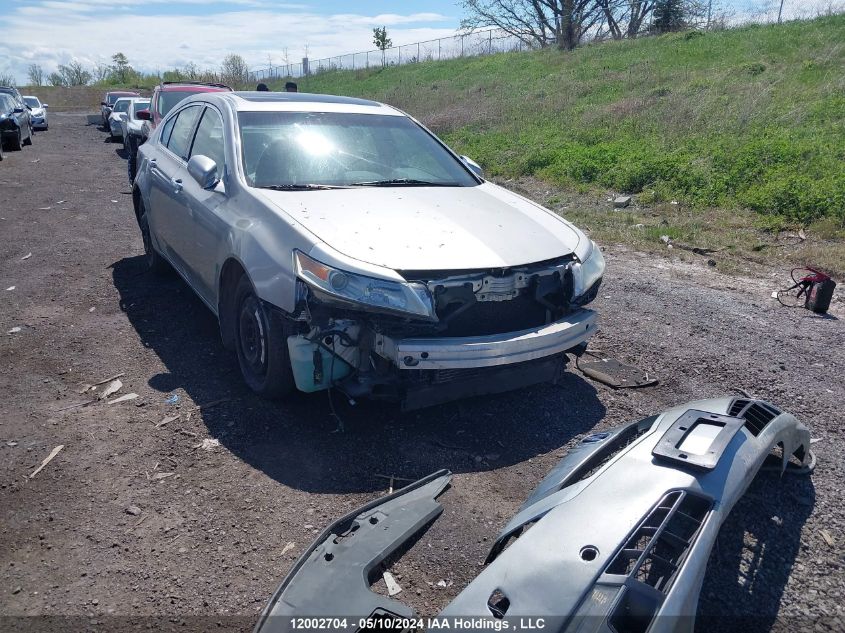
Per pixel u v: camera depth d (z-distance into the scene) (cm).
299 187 429
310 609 234
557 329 369
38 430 369
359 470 338
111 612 247
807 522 293
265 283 364
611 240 845
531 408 404
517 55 3422
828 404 407
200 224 455
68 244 769
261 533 290
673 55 2341
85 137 2281
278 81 4641
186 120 568
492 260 357
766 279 684
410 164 488
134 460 343
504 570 202
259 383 401
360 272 333
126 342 491
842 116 1335
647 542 206
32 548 279
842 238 818
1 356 462
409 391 355
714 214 945
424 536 287
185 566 271
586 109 1830
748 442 251
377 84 3538
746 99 1514
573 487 236
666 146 1311
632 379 442
